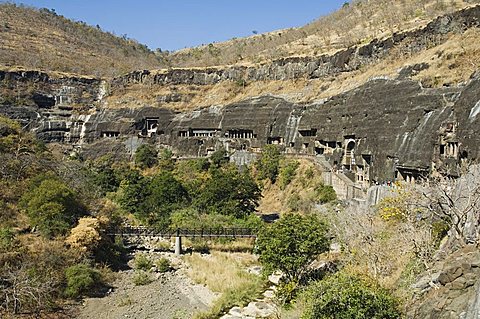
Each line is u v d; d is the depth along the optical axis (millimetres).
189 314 37938
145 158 100188
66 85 130125
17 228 47125
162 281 46031
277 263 38781
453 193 36156
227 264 49875
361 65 94875
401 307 23656
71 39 192625
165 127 113250
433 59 71812
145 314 38219
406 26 102188
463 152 46781
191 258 52094
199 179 79625
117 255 51719
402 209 37562
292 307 34344
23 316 35344
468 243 27297
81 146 114125
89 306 39656
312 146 85688
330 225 45125
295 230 39062
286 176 79250
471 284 20000
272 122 95250
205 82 125438
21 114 112500
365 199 58062
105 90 134000
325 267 39750
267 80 114125
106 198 70562
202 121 108562
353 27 139500
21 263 40031
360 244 36469
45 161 66812
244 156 92188
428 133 54562
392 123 63125
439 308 20328
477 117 46281
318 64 105250
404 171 57750
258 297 40188
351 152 73500
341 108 78875
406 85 65625
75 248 45625
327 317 23594
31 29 180625
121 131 115500
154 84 130500
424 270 28000
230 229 56750
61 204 49656
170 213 64875
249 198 67312
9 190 53594
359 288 24188
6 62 133250
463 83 57688
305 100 94125
